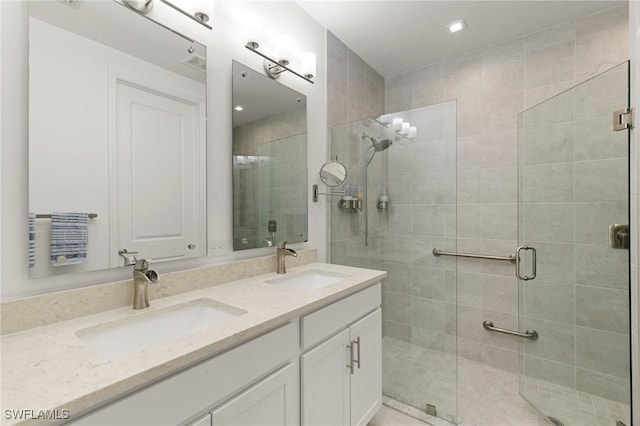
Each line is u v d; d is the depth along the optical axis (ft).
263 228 5.42
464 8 6.11
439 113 5.84
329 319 4.05
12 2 2.87
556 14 6.26
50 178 3.07
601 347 4.91
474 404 5.96
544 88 6.75
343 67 7.41
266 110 5.49
